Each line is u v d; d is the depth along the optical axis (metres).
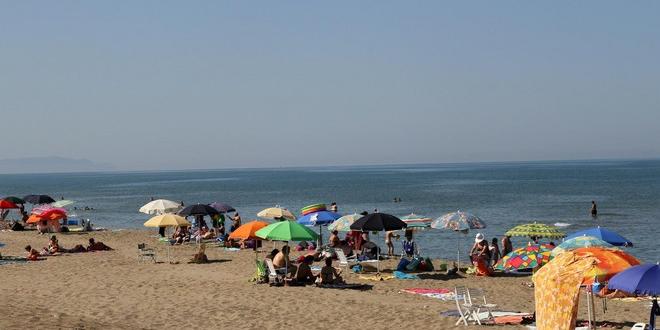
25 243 35.06
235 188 140.25
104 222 56.47
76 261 26.52
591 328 14.12
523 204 70.94
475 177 186.12
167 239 34.53
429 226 25.52
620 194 86.38
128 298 18.41
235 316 16.09
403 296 18.61
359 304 17.38
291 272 20.86
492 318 15.22
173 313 16.42
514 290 20.08
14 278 22.23
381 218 21.73
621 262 12.55
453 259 30.52
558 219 52.31
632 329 13.98
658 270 11.78
